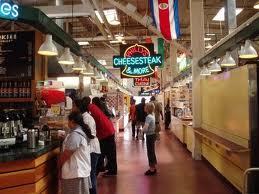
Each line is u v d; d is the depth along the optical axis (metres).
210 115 7.48
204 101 8.12
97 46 18.23
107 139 6.47
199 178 6.20
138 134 12.56
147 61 8.47
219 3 10.58
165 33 5.64
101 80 11.51
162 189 5.48
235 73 5.53
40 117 4.98
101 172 6.69
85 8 8.76
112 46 17.39
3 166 3.37
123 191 5.39
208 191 5.35
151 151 6.62
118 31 13.73
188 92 12.91
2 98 5.16
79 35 14.66
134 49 8.52
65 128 4.95
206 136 6.70
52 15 8.87
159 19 5.53
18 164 3.48
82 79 7.74
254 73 4.87
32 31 5.18
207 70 7.64
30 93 5.14
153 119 6.62
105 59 20.31
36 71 5.20
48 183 4.11
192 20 8.44
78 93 7.46
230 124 5.88
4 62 5.18
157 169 7.03
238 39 5.14
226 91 6.11
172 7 5.49
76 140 3.70
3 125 3.80
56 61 6.81
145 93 24.67
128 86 30.38
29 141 3.74
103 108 6.54
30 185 3.57
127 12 8.38
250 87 4.87
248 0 10.36
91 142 4.81
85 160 3.81
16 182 3.46
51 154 4.20
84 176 3.76
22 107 5.25
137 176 6.43
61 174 3.83
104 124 6.27
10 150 3.58
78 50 6.39
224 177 6.14
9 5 3.90
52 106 5.00
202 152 8.12
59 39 5.15
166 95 20.59
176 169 7.02
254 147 4.82
